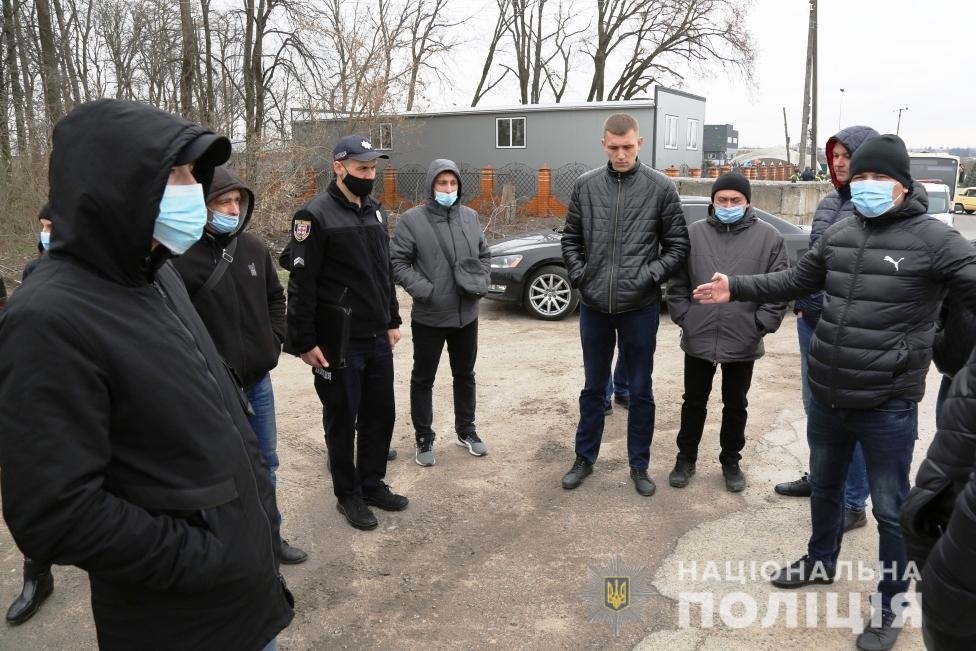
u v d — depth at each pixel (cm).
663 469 417
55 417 125
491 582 304
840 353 257
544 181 1923
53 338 125
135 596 144
